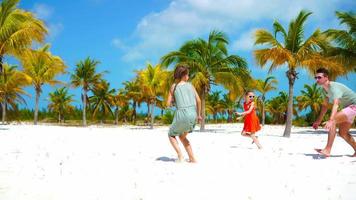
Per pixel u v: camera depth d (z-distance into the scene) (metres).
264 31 19.53
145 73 37.34
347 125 6.95
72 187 4.35
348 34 21.98
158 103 52.44
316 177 4.98
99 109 64.56
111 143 10.27
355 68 23.31
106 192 4.11
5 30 19.34
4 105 37.84
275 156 7.32
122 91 63.34
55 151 7.93
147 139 12.04
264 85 47.00
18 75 32.94
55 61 37.28
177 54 24.33
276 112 69.19
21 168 5.64
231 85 24.44
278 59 18.88
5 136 12.50
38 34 19.83
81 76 45.78
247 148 9.16
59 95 68.44
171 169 5.61
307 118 62.56
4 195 3.96
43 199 3.81
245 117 9.09
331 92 6.92
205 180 4.77
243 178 4.90
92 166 5.86
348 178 4.91
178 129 6.23
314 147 9.56
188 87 6.28
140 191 4.16
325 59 19.66
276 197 3.89
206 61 24.81
